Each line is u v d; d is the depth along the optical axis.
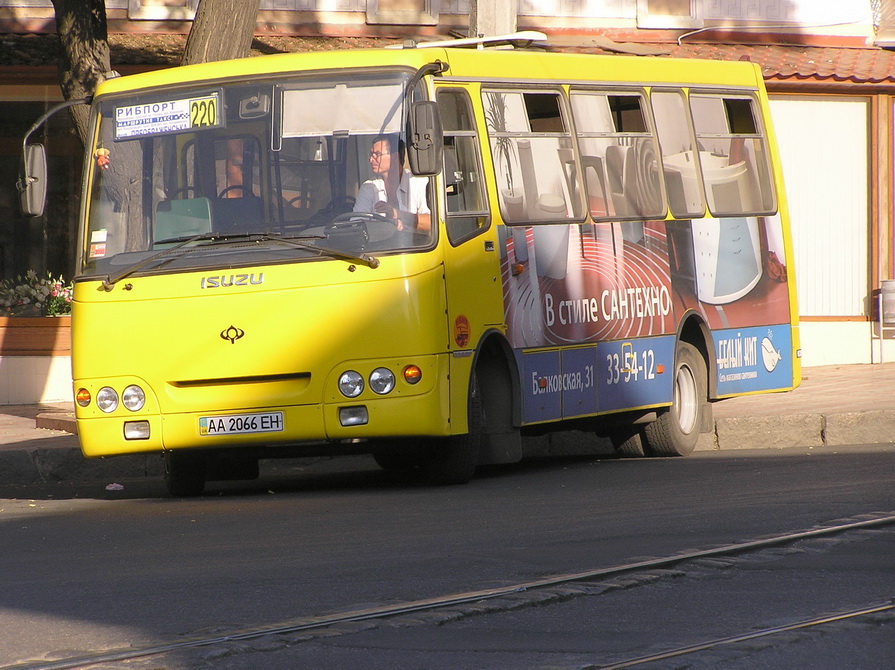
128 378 29.98
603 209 35.44
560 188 34.06
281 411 29.28
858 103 59.94
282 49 56.41
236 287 29.44
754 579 19.62
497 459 32.03
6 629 17.55
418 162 28.50
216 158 30.33
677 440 38.22
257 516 27.45
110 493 34.31
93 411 30.27
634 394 36.12
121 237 30.59
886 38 62.59
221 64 30.80
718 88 40.31
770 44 62.09
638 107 37.34
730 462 35.47
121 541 24.88
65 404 49.91
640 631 16.67
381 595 18.89
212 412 29.58
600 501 28.02
